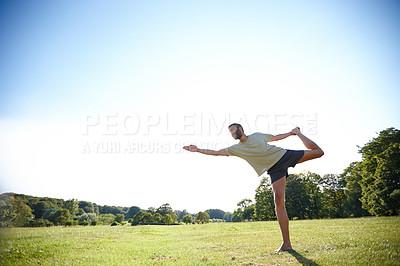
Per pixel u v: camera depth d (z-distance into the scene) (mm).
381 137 31312
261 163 4516
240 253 4652
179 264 3863
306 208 42938
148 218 54750
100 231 10797
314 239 5715
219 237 7742
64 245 5930
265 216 47062
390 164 27453
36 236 7605
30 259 4332
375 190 28625
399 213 26953
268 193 47688
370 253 3865
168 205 62031
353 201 42562
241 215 77125
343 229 7891
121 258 4496
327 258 3723
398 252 3818
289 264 3572
